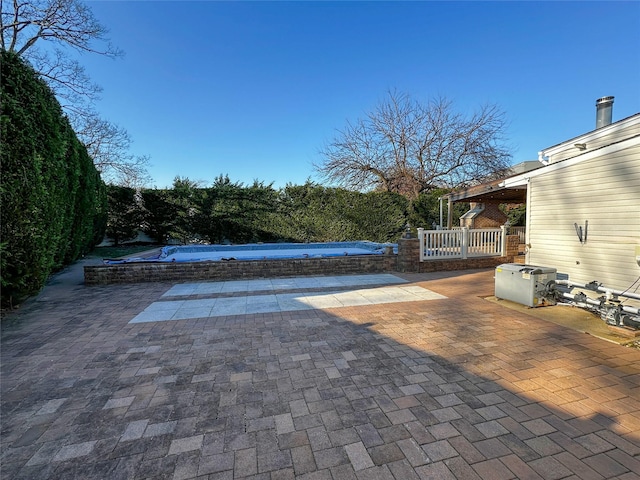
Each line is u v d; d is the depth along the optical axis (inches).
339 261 324.5
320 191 569.0
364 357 127.2
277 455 73.7
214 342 144.7
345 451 74.7
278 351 134.1
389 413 89.6
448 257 345.1
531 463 69.8
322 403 95.1
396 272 332.2
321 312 191.2
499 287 217.8
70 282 287.6
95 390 103.6
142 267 284.7
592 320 172.6
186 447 76.6
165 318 180.7
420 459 71.7
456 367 117.6
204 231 611.2
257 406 93.9
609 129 325.7
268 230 589.9
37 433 82.0
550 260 221.5
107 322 174.1
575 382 105.8
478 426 83.1
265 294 237.8
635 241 173.3
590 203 195.5
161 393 101.6
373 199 572.1
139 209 621.6
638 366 117.1
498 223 499.2
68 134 273.9
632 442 76.2
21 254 182.1
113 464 71.1
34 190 185.2
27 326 167.6
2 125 163.6
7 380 110.4
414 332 155.6
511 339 145.4
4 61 170.2
